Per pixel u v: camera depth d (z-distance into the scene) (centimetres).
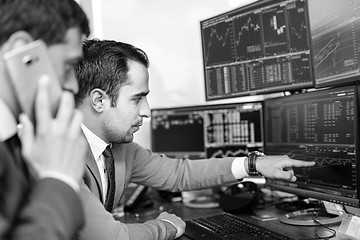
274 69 165
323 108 135
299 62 155
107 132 126
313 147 140
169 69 239
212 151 199
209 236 131
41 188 56
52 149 59
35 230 52
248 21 171
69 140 60
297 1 151
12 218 53
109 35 240
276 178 140
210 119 199
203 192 202
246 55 175
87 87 120
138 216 177
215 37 188
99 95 121
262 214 158
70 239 59
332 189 131
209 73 194
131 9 239
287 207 165
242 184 169
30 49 59
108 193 136
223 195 175
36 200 55
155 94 241
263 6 164
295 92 163
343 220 126
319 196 137
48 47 62
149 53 240
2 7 60
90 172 123
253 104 182
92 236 103
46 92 59
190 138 207
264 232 128
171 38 238
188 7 234
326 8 136
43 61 60
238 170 144
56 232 53
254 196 164
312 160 141
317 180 138
